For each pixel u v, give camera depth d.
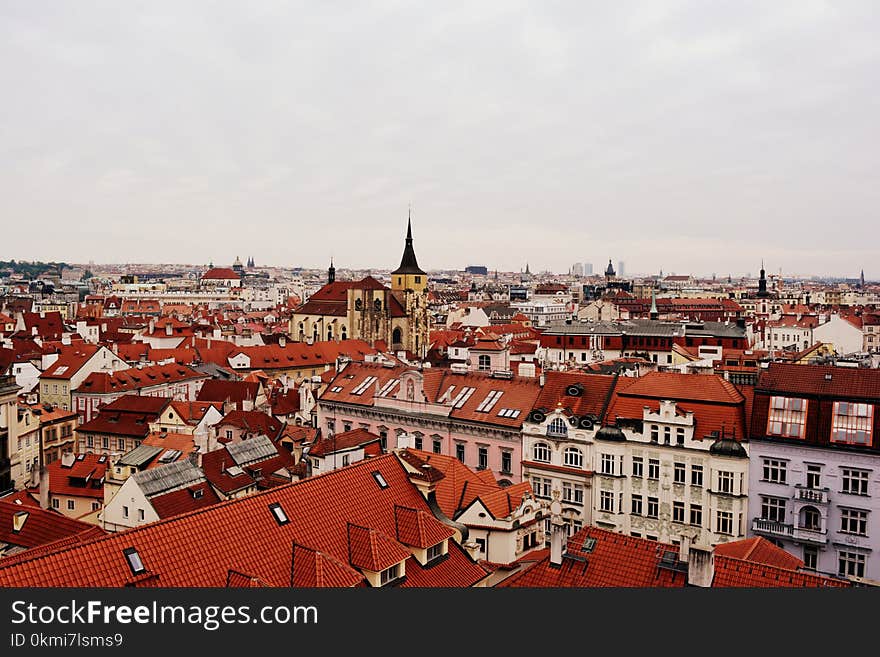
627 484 87.81
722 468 81.56
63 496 99.12
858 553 75.06
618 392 92.62
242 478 90.50
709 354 185.62
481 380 106.62
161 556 42.06
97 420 132.62
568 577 50.56
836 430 76.44
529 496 71.62
